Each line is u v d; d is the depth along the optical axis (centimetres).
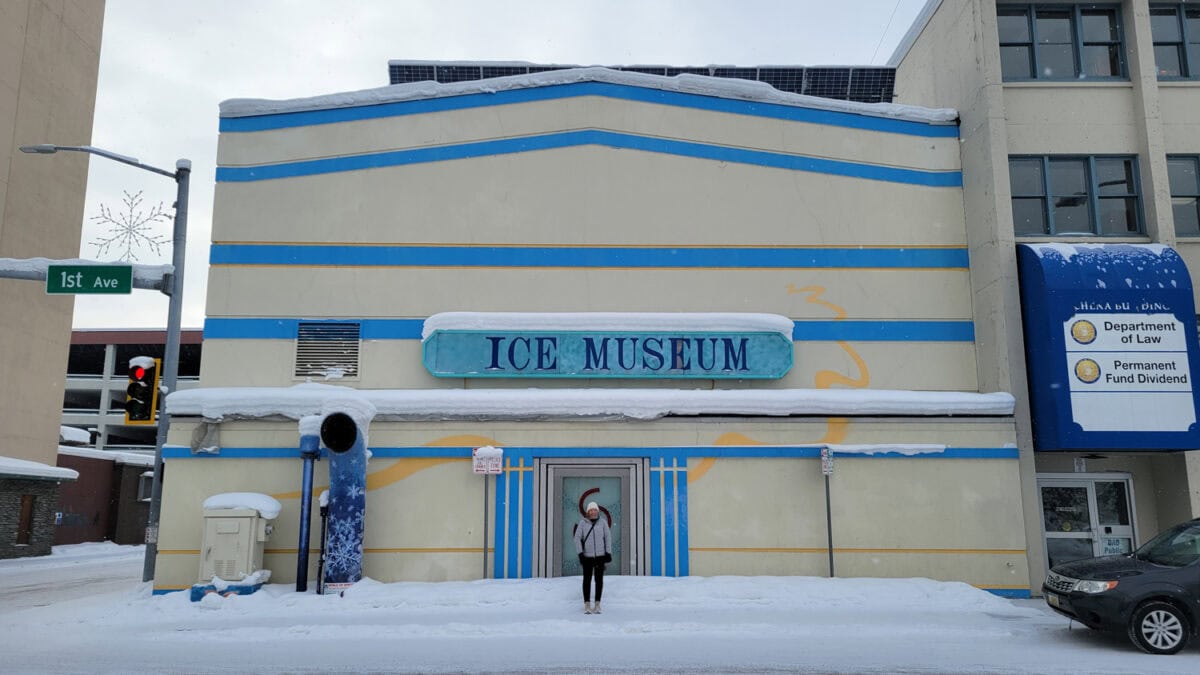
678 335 1530
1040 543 1444
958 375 1579
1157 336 1435
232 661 920
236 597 1262
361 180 1584
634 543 1427
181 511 1420
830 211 1619
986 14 1619
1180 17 1738
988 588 1422
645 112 1622
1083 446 1418
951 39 1733
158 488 1535
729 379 1536
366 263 1558
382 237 1567
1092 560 1084
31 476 2733
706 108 1633
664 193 1602
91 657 946
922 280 1609
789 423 1462
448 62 2025
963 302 1606
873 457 1459
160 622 1165
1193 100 1694
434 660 920
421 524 1416
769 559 1425
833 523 1438
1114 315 1440
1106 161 1664
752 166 1622
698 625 1101
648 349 1524
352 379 1520
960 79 1681
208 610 1235
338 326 1539
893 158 1653
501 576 1405
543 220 1581
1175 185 1677
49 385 3212
